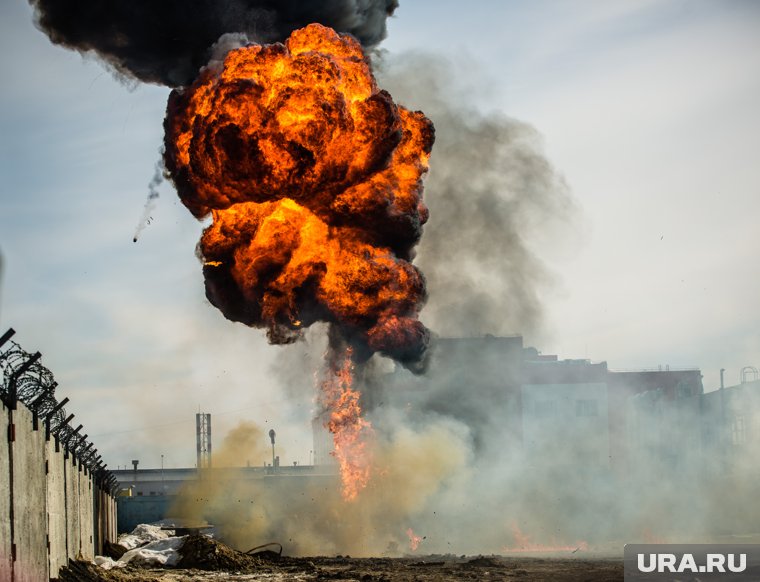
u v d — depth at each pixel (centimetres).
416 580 3672
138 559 4469
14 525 2395
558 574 3769
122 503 8488
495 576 3791
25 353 2320
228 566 4447
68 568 3359
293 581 3759
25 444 2570
